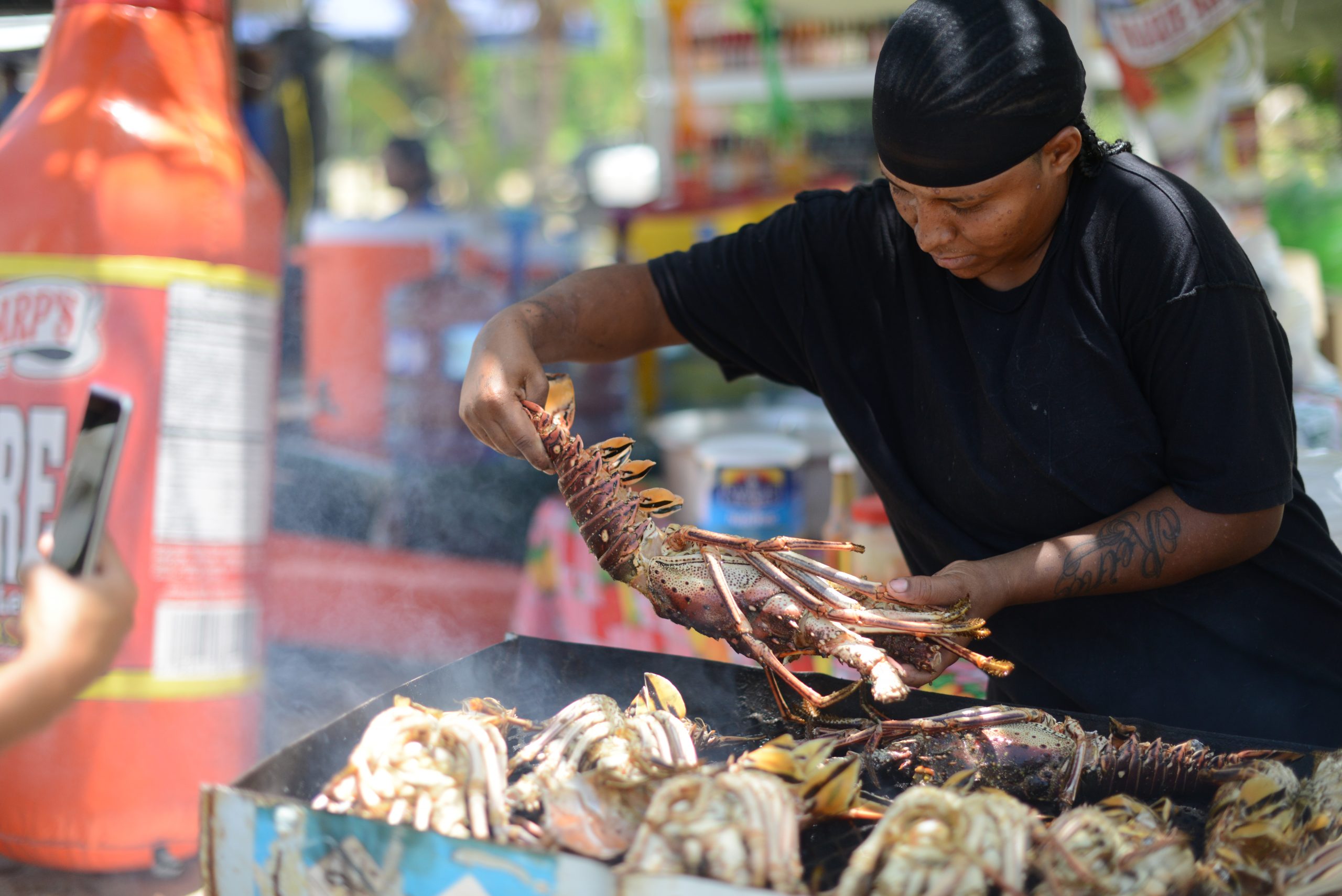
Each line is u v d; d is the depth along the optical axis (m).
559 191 8.68
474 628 3.05
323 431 3.95
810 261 1.69
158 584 1.28
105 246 1.23
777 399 3.91
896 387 1.67
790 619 1.36
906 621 1.33
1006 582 1.42
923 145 1.31
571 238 4.79
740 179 4.54
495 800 1.12
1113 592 1.48
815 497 2.73
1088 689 1.57
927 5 1.35
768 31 4.29
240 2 4.48
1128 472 1.47
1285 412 1.43
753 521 2.50
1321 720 1.50
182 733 1.30
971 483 1.57
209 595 1.31
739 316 1.79
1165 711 1.53
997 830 0.98
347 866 0.92
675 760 1.26
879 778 1.34
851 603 1.36
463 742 1.16
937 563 1.71
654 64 4.56
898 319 1.64
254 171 1.37
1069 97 1.33
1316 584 1.56
